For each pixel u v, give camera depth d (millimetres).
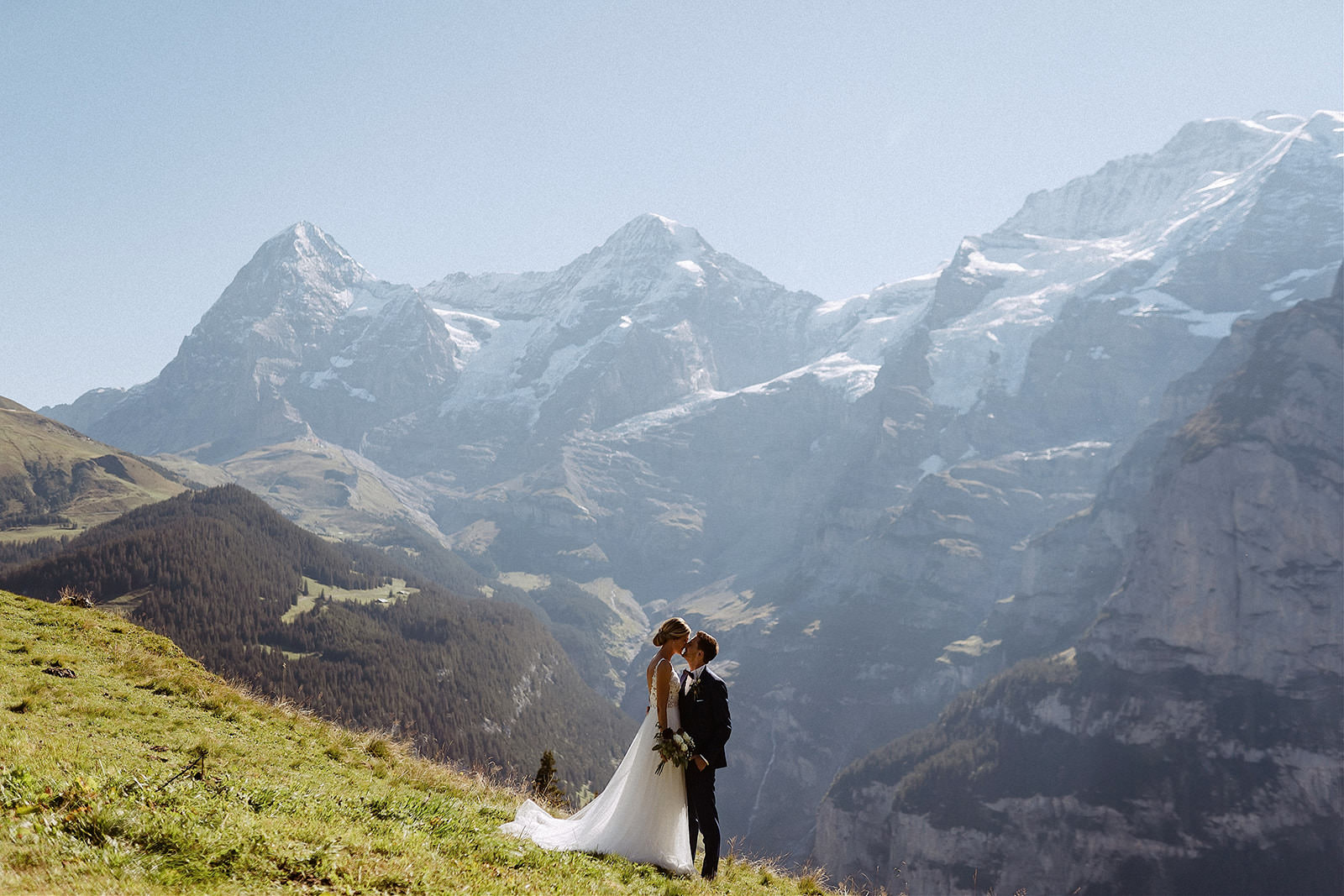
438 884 7559
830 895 15531
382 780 17344
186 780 9062
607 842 11398
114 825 7117
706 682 11484
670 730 11312
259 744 17547
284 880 6938
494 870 8711
